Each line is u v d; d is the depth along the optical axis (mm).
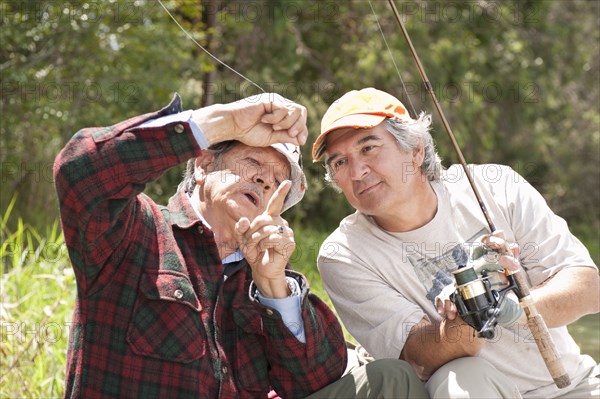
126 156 3166
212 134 3297
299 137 3471
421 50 14734
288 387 3545
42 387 5059
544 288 3928
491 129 16734
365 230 4105
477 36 16391
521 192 4180
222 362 3418
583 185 20297
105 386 3326
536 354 3992
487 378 3488
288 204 3736
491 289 3494
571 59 18922
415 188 3988
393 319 3889
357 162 3953
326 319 3533
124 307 3348
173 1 10945
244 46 13984
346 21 14852
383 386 3438
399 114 4023
